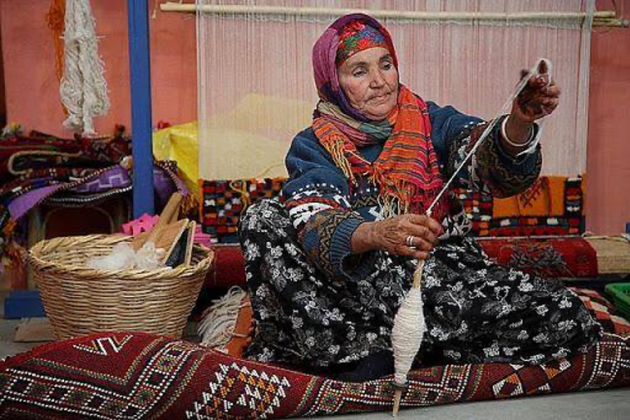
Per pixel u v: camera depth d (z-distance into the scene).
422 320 1.89
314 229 1.87
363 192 2.10
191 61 3.75
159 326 2.47
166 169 3.22
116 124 3.74
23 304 3.10
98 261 2.54
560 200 3.47
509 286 2.13
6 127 3.61
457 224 2.26
